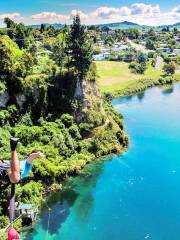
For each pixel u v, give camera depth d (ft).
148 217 245.86
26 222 231.30
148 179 302.45
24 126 331.36
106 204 263.90
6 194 216.95
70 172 308.60
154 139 394.93
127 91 630.33
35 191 262.26
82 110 378.32
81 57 376.89
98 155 349.82
